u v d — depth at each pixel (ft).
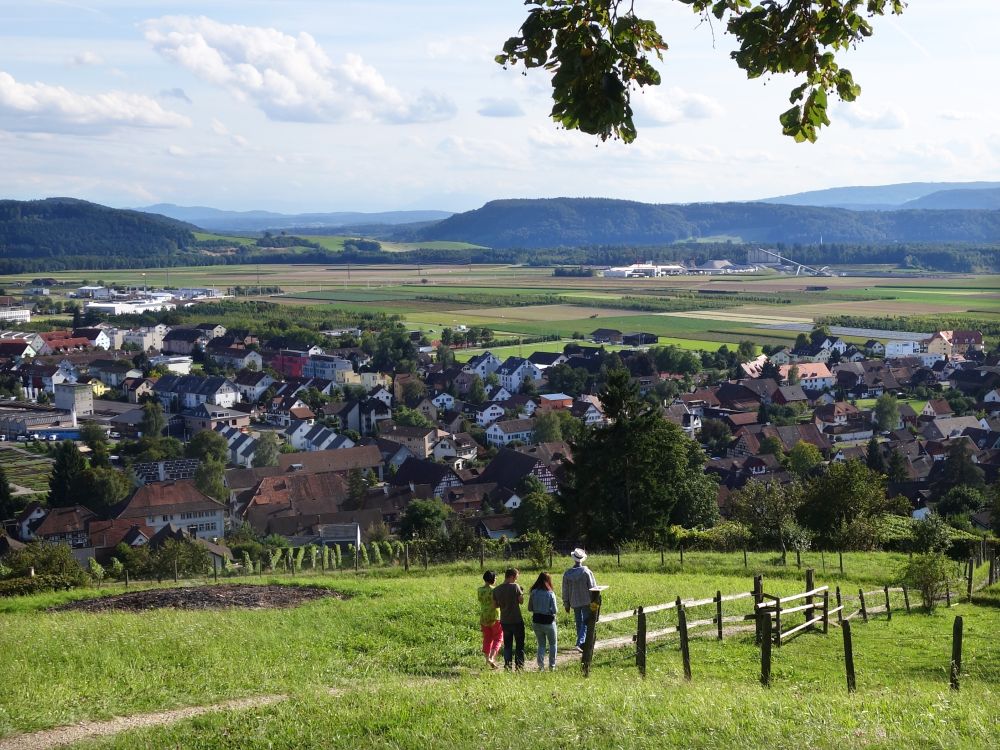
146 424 638.53
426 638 114.11
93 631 115.34
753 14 39.81
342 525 371.56
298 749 67.15
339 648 109.70
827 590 120.88
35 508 423.64
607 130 38.73
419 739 66.08
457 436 594.24
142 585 180.45
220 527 423.23
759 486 223.10
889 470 484.74
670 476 252.21
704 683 85.30
